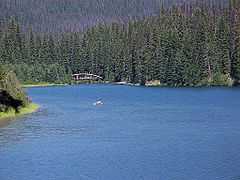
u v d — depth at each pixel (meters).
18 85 100.50
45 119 88.62
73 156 54.00
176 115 94.12
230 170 46.62
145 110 105.31
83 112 102.25
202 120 85.06
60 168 48.53
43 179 44.62
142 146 59.41
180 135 67.81
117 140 64.25
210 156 52.88
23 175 46.03
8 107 95.56
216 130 72.25
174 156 53.19
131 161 51.12
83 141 63.59
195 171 46.44
